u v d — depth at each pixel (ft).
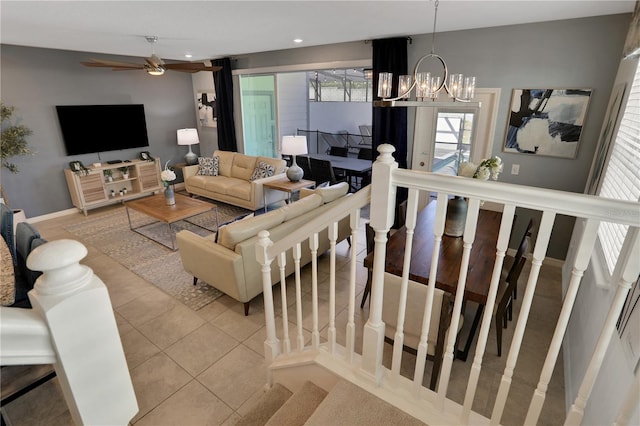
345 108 29.89
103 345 2.19
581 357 6.86
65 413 6.90
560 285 11.49
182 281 12.05
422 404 4.78
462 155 14.67
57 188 18.69
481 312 7.75
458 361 8.15
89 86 19.17
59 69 17.92
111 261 13.51
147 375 8.07
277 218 10.46
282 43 16.34
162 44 16.08
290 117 24.81
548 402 7.11
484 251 8.28
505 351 8.52
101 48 16.97
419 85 9.50
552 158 12.59
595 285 7.07
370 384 5.16
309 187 19.89
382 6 9.86
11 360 1.83
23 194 17.62
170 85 23.03
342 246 14.29
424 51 14.34
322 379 5.90
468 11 10.43
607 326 3.26
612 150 8.67
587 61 11.32
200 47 17.26
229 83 21.70
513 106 12.88
